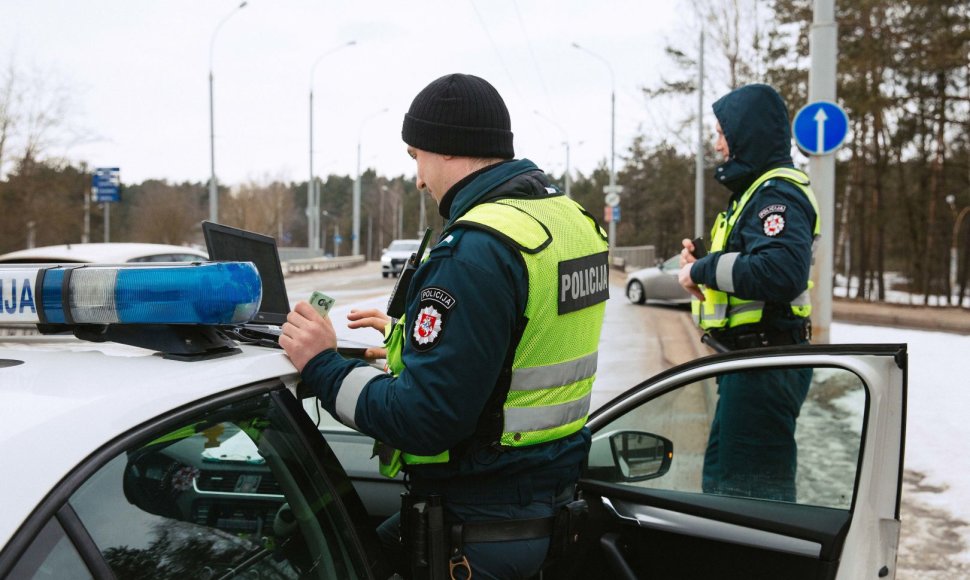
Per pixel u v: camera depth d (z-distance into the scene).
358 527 1.63
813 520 2.11
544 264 1.63
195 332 1.48
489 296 1.56
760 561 2.14
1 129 28.48
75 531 1.04
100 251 7.62
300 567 1.47
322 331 1.66
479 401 1.57
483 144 1.75
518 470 1.68
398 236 94.56
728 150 3.05
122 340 1.46
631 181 64.38
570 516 1.76
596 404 7.32
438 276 1.59
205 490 1.30
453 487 1.70
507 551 1.68
